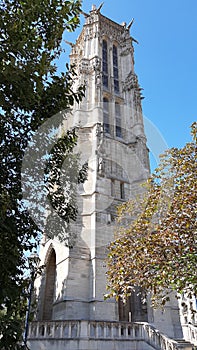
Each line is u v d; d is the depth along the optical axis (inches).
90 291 883.4
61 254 983.0
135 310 963.3
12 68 231.0
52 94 283.0
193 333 829.2
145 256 456.8
